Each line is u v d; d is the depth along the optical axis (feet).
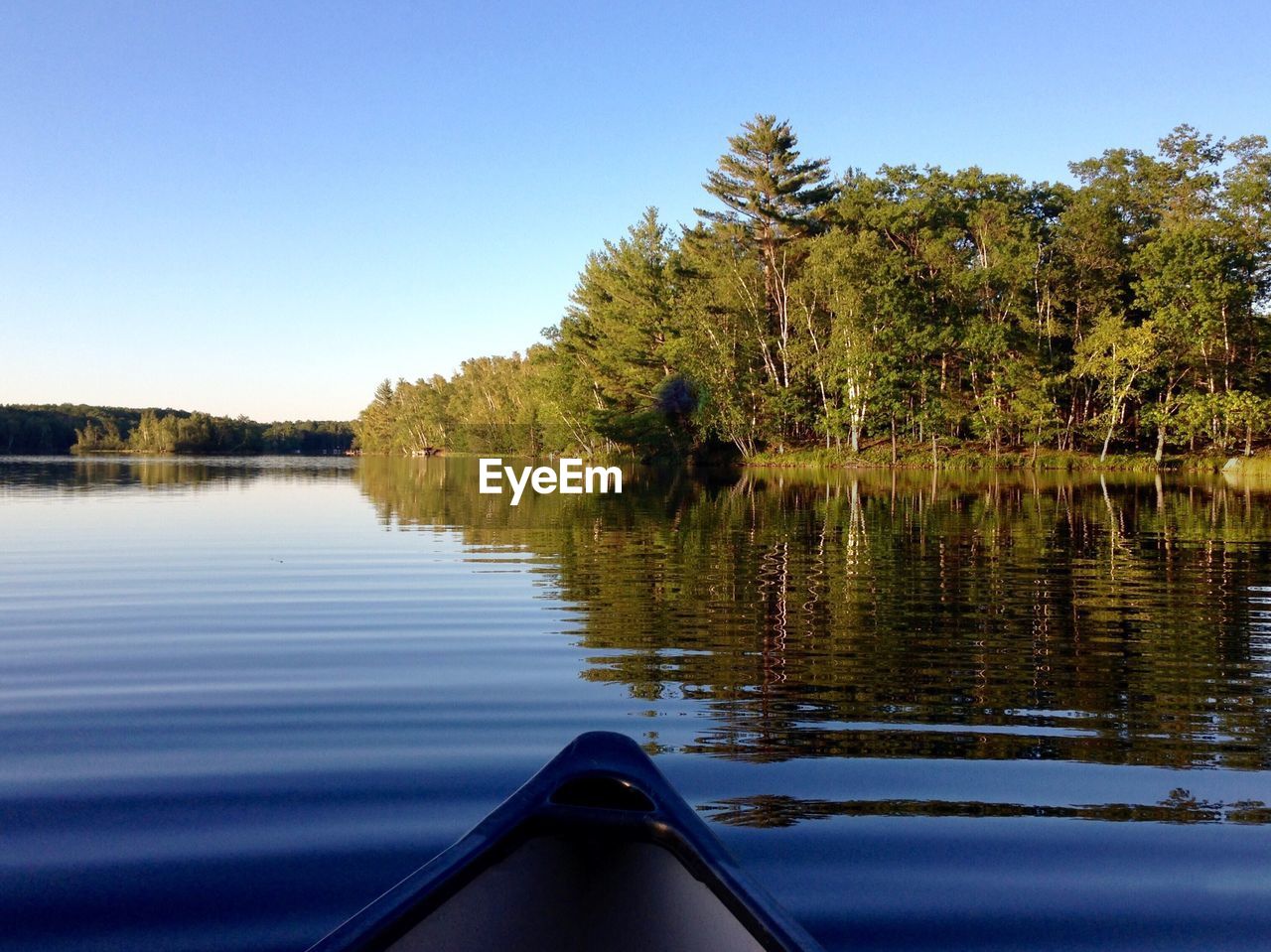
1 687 17.44
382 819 11.47
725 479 107.14
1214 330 125.59
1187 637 21.88
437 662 19.42
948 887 9.80
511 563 34.68
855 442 138.10
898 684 17.84
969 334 131.03
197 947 8.69
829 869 10.19
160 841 10.85
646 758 9.17
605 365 168.04
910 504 65.10
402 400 397.39
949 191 156.25
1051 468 129.18
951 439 145.18
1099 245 138.10
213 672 18.60
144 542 41.55
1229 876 10.09
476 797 12.17
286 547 39.86
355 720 15.51
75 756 13.70
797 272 153.28
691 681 18.03
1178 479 102.58
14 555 36.81
